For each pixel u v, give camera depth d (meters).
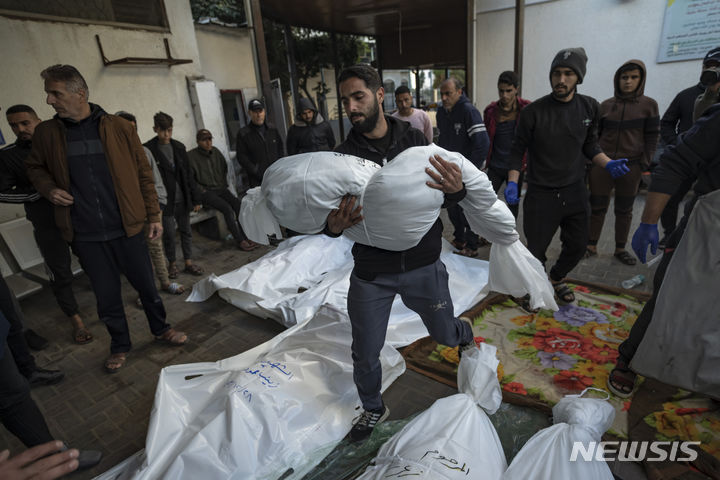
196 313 3.52
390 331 2.80
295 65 9.29
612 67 6.06
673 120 3.93
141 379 2.72
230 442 1.72
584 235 2.89
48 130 2.37
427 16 8.87
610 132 3.66
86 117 2.41
